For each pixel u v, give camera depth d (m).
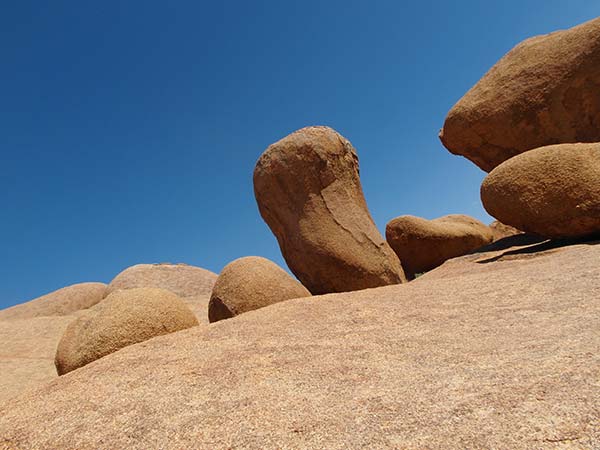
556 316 3.32
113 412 2.57
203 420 2.33
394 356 3.05
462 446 1.77
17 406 3.04
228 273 6.08
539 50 10.71
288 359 3.21
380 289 5.52
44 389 3.31
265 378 2.88
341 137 9.24
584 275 4.22
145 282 14.21
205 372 3.08
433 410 2.10
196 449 2.06
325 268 8.19
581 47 9.93
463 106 11.46
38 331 10.68
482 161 11.76
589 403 1.89
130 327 4.46
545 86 10.29
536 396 2.04
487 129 11.09
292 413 2.30
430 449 1.78
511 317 3.54
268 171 8.69
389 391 2.42
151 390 2.85
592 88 9.77
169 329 4.64
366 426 2.05
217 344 3.76
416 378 2.57
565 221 7.09
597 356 2.35
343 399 2.41
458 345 3.09
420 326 3.72
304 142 8.71
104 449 2.17
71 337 4.69
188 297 13.55
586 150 7.23
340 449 1.89
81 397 2.90
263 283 5.86
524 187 7.31
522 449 1.69
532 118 10.48
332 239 8.23
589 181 6.93
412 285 5.53
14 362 8.66
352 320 4.14
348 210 8.59
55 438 2.37
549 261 5.40
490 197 7.71
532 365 2.42
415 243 12.49
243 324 4.31
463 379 2.42
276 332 3.96
